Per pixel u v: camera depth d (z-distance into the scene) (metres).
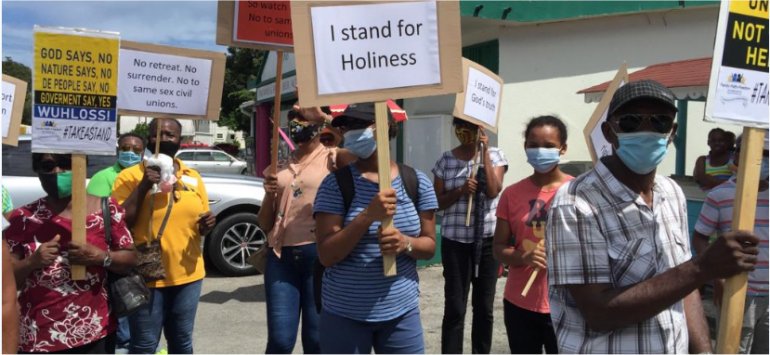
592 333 2.15
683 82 6.57
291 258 4.03
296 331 4.07
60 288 3.06
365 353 3.04
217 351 5.23
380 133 2.77
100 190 4.93
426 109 10.94
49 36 3.10
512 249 3.64
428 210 3.17
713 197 3.86
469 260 4.48
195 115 4.41
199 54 4.38
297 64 2.72
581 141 9.68
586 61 9.66
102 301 3.20
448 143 10.41
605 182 2.15
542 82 9.69
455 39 2.82
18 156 7.63
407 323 3.07
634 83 2.15
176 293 4.07
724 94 2.12
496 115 4.77
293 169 4.21
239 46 4.16
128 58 4.20
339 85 2.76
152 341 3.94
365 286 2.99
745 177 2.11
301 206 4.06
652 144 2.08
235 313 6.41
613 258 2.09
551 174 3.67
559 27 9.58
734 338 2.08
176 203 4.03
